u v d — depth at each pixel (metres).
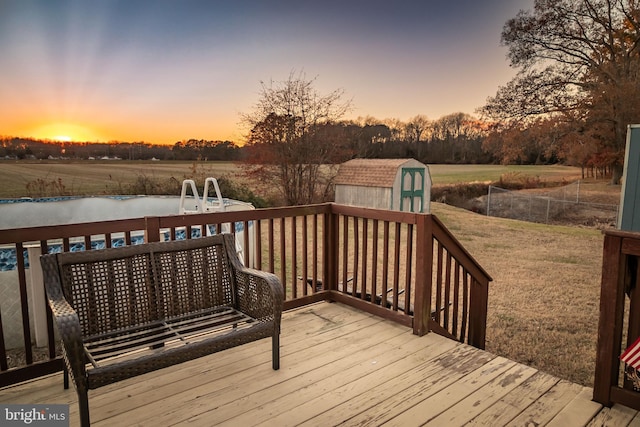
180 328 2.33
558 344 4.49
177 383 2.31
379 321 3.31
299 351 2.75
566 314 5.06
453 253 3.30
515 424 1.95
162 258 2.49
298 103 10.51
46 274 2.04
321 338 2.97
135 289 2.36
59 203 6.63
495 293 5.71
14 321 3.71
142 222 2.63
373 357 2.66
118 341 2.13
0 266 3.62
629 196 4.16
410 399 2.16
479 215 9.36
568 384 2.33
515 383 2.34
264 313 2.44
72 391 2.22
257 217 3.27
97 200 6.97
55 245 4.00
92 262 2.22
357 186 10.05
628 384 2.09
